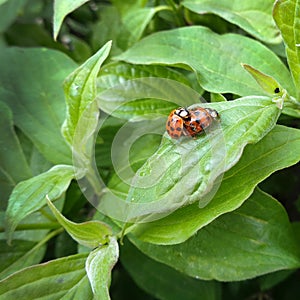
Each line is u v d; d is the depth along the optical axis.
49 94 0.16
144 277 0.16
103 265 0.12
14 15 0.20
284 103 0.12
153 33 0.15
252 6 0.15
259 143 0.12
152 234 0.12
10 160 0.16
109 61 0.17
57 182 0.13
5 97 0.16
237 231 0.13
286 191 0.17
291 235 0.13
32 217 0.15
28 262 0.15
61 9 0.13
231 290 0.17
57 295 0.12
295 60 0.12
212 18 0.16
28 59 0.17
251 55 0.14
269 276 0.16
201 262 0.13
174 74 0.14
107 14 0.18
